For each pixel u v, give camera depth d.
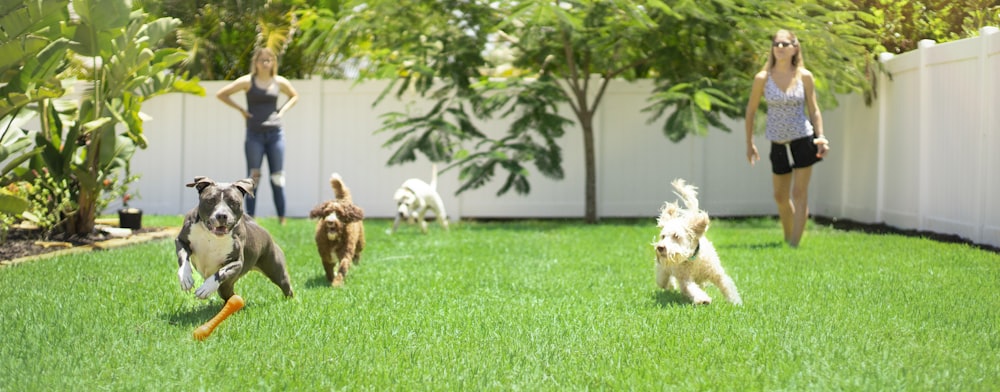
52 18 7.56
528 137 12.02
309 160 13.38
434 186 11.20
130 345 4.41
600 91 12.77
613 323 5.01
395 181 13.34
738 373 3.90
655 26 10.73
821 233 10.29
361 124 13.30
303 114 13.33
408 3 11.47
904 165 10.71
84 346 4.38
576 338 4.63
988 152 8.84
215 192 5.00
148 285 6.30
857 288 6.19
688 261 5.76
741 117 11.48
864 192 11.90
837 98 12.55
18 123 8.98
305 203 13.40
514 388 3.72
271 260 5.71
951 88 9.59
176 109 13.45
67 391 3.65
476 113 12.05
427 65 11.85
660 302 5.78
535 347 4.43
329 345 4.46
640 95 13.37
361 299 5.91
